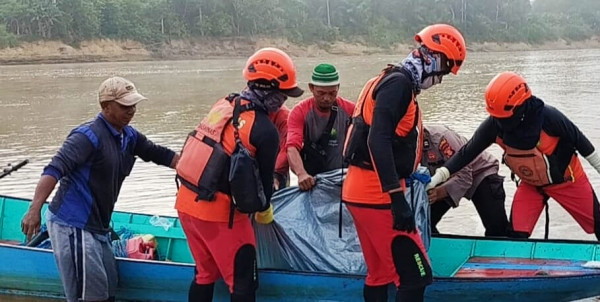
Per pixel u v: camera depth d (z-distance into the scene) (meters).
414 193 4.80
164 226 6.13
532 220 5.62
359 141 4.19
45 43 63.22
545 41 109.25
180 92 26.62
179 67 49.81
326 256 5.04
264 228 4.99
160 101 22.83
